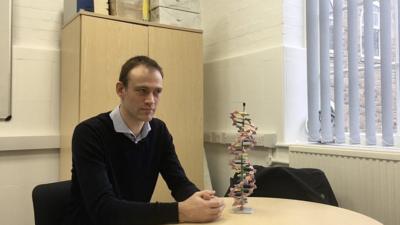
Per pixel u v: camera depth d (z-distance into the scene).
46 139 2.75
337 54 2.41
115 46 2.56
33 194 1.47
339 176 2.20
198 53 2.95
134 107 1.44
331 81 2.48
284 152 2.61
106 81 2.52
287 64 2.63
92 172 1.34
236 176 1.53
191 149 2.88
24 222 2.70
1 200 2.62
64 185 1.52
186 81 2.87
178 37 2.85
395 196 1.94
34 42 2.78
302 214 1.42
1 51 2.62
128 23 2.62
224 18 3.17
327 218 1.36
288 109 2.62
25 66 2.73
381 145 2.22
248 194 1.47
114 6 2.64
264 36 2.79
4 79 2.63
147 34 2.71
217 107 3.21
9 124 2.67
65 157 2.66
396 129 2.20
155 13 2.88
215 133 3.15
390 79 2.16
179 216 1.27
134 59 1.48
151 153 1.61
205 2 3.38
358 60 2.33
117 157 1.49
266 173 2.02
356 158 2.12
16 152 2.68
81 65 2.44
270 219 1.34
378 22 2.24
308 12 2.57
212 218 1.30
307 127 2.66
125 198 1.50
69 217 1.44
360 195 2.09
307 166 2.37
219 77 3.19
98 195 1.29
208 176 3.13
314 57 2.55
